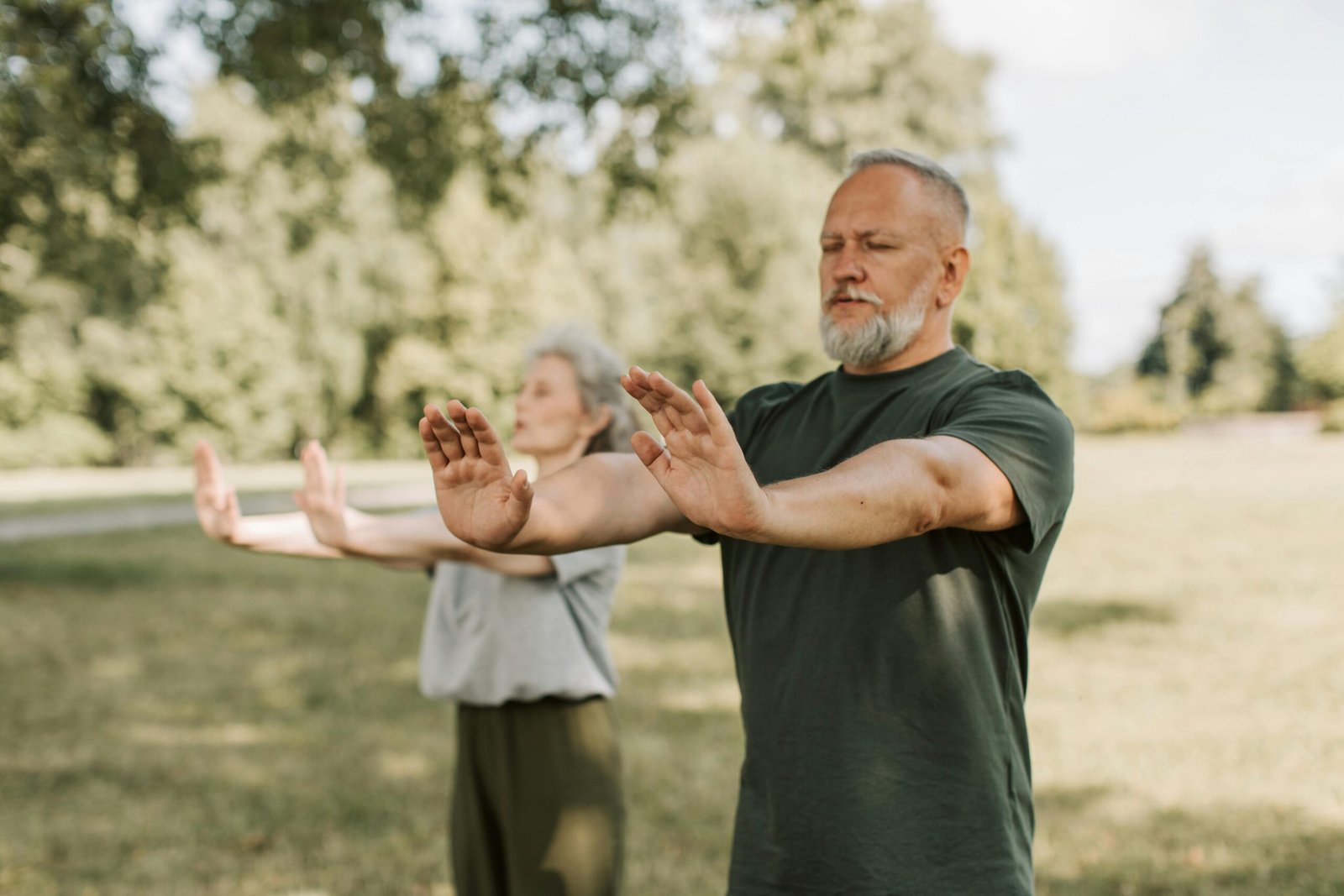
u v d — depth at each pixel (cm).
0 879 354
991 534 160
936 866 154
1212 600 808
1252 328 5134
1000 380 160
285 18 800
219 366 3488
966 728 157
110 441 3681
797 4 836
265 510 1744
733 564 182
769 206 3312
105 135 817
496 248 3506
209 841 390
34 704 582
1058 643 685
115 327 3331
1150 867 352
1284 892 329
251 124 1413
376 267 3531
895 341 171
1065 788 430
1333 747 468
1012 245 2966
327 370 3606
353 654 707
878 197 173
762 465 182
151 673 654
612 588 256
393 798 436
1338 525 1159
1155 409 3916
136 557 1223
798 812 161
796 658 164
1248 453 2530
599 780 243
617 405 270
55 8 719
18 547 1334
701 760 475
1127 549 1075
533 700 240
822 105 3453
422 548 231
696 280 3359
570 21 844
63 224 870
